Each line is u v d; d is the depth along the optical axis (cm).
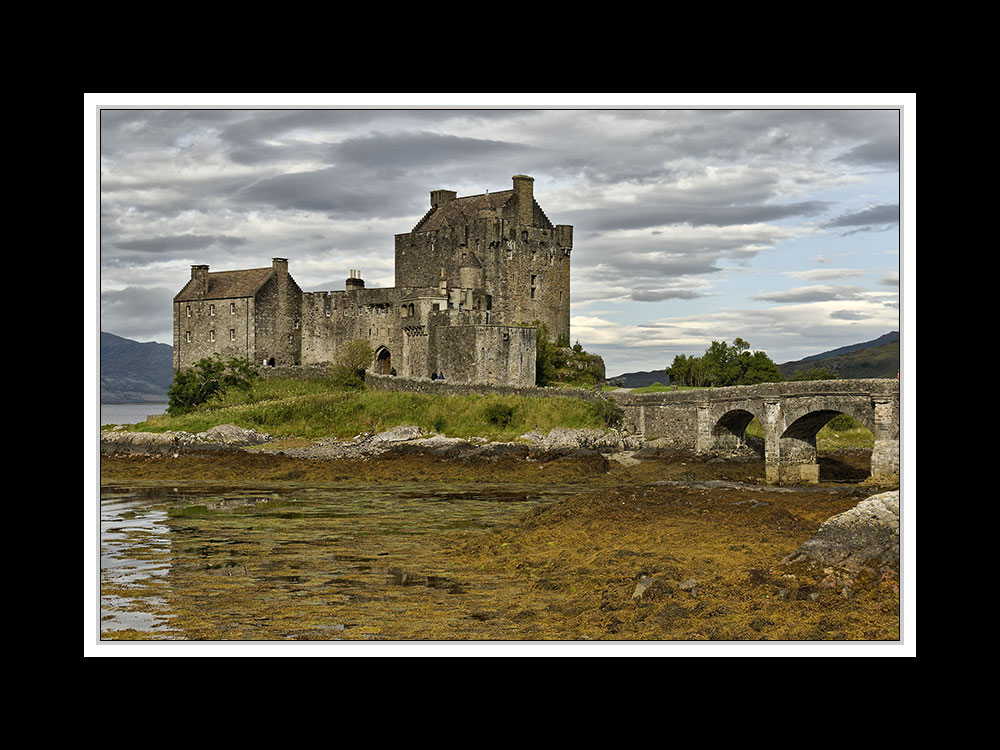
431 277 11812
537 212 12075
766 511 3603
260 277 12269
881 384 5653
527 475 6869
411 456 7394
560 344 11625
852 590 2466
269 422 9006
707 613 2405
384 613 2617
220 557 3559
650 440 7906
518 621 2495
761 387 6681
